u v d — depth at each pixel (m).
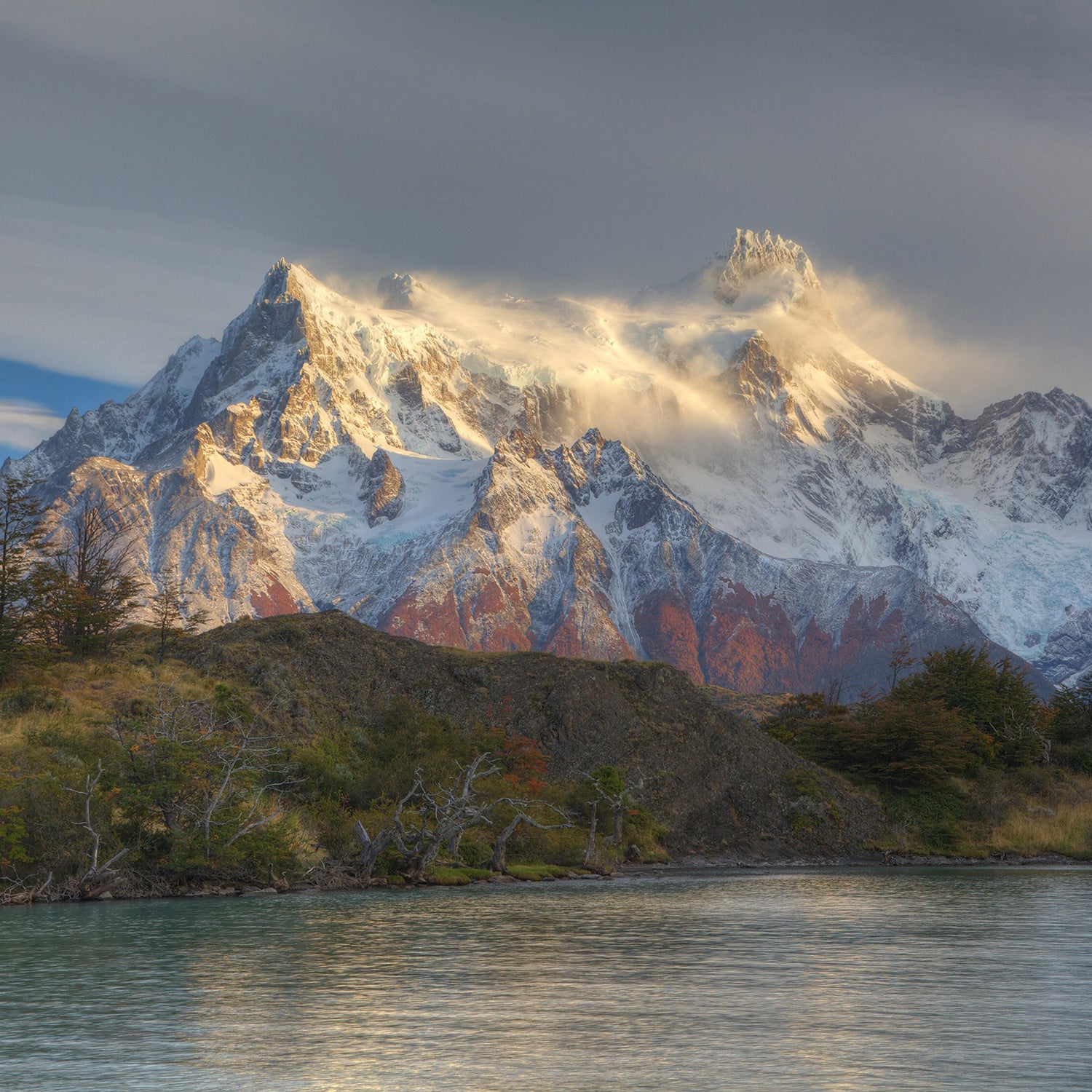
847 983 52.09
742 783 155.12
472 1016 44.56
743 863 141.00
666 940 65.88
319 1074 36.72
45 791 84.56
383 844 98.88
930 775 168.12
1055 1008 46.59
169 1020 43.66
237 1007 45.94
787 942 65.50
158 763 88.94
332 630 152.25
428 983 51.25
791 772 160.25
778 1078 36.34
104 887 83.38
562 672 157.50
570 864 121.88
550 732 149.12
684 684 165.12
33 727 102.06
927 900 92.00
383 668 148.88
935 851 153.88
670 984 51.41
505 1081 36.03
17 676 122.12
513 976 53.19
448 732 137.50
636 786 144.75
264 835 91.56
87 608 145.50
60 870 83.25
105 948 59.91
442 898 88.44
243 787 96.50
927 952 61.72
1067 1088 35.22
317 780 112.00
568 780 141.50
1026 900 92.44
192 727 100.38
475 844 113.75
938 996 49.06
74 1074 36.69
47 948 59.72
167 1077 36.41
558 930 69.25
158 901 82.44
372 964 55.84
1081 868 139.62
